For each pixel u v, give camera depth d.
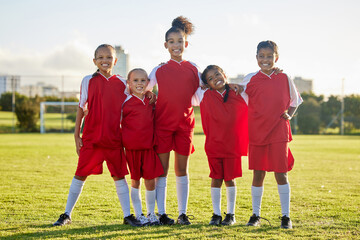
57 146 16.56
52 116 35.88
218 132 4.24
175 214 4.76
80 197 5.77
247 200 5.69
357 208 5.11
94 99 4.14
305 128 34.81
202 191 6.40
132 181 4.26
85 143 4.18
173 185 7.03
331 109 35.41
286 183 4.16
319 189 6.71
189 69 4.41
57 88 41.19
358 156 13.24
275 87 4.22
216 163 4.27
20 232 3.70
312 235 3.65
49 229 3.84
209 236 3.57
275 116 4.17
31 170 8.94
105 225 4.07
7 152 13.52
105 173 8.55
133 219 4.12
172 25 4.75
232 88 4.29
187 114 4.34
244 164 11.04
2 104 37.59
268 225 4.16
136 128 4.11
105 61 4.17
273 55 4.23
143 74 4.16
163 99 4.27
